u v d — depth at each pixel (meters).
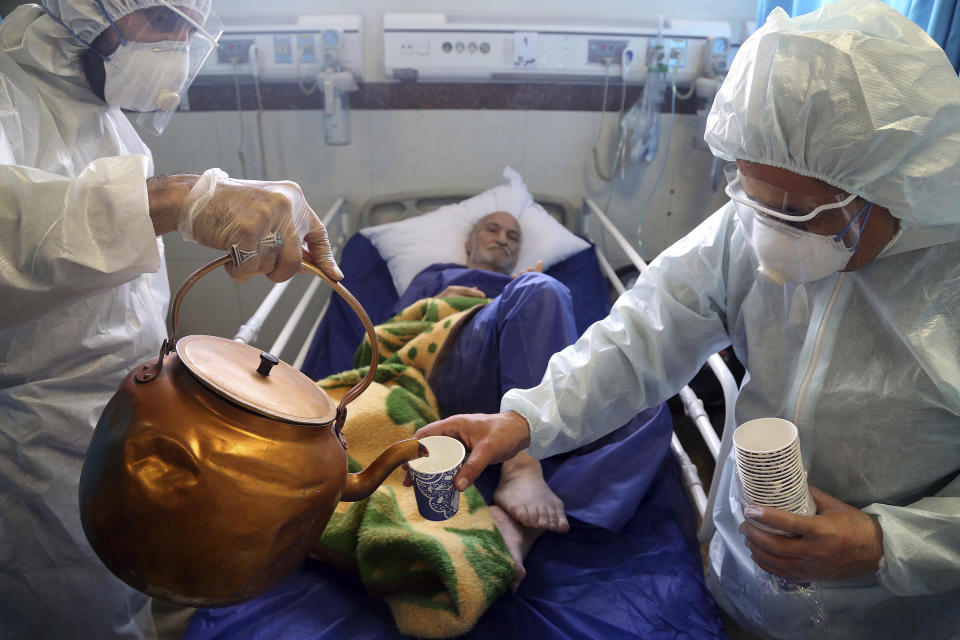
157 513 0.71
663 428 1.73
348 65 2.62
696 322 1.18
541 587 1.42
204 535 0.72
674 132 2.80
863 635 1.16
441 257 2.68
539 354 1.65
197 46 1.21
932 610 1.08
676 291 1.17
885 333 0.96
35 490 1.18
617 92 2.74
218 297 2.94
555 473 1.67
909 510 0.93
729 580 1.33
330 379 1.68
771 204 0.92
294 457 0.75
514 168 2.88
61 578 1.26
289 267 0.96
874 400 0.97
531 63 2.60
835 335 1.00
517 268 2.69
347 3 2.63
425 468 1.02
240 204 0.92
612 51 2.60
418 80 2.70
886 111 0.79
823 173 0.86
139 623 1.41
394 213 2.96
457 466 1.01
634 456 1.67
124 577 0.76
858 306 0.99
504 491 1.55
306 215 1.00
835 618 1.15
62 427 1.18
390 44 2.58
